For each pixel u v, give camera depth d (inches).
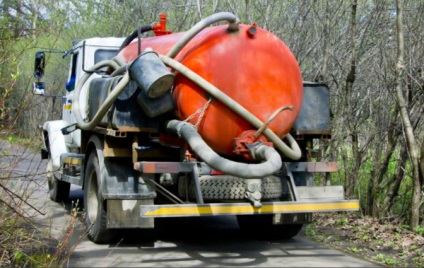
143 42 325.4
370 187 353.4
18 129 280.2
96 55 389.7
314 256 281.1
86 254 278.2
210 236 331.0
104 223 290.5
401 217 340.5
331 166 289.1
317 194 282.7
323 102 292.5
